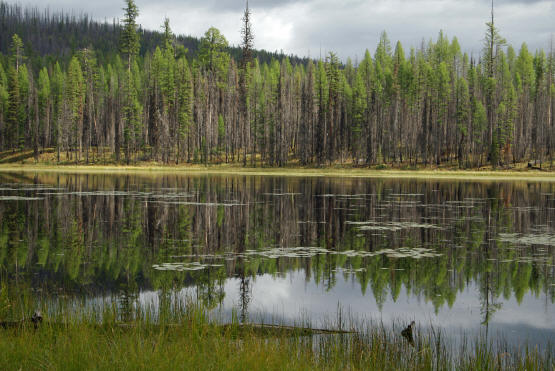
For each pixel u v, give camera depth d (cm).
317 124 8544
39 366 577
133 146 8669
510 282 1397
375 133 8075
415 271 1516
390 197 3794
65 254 1720
